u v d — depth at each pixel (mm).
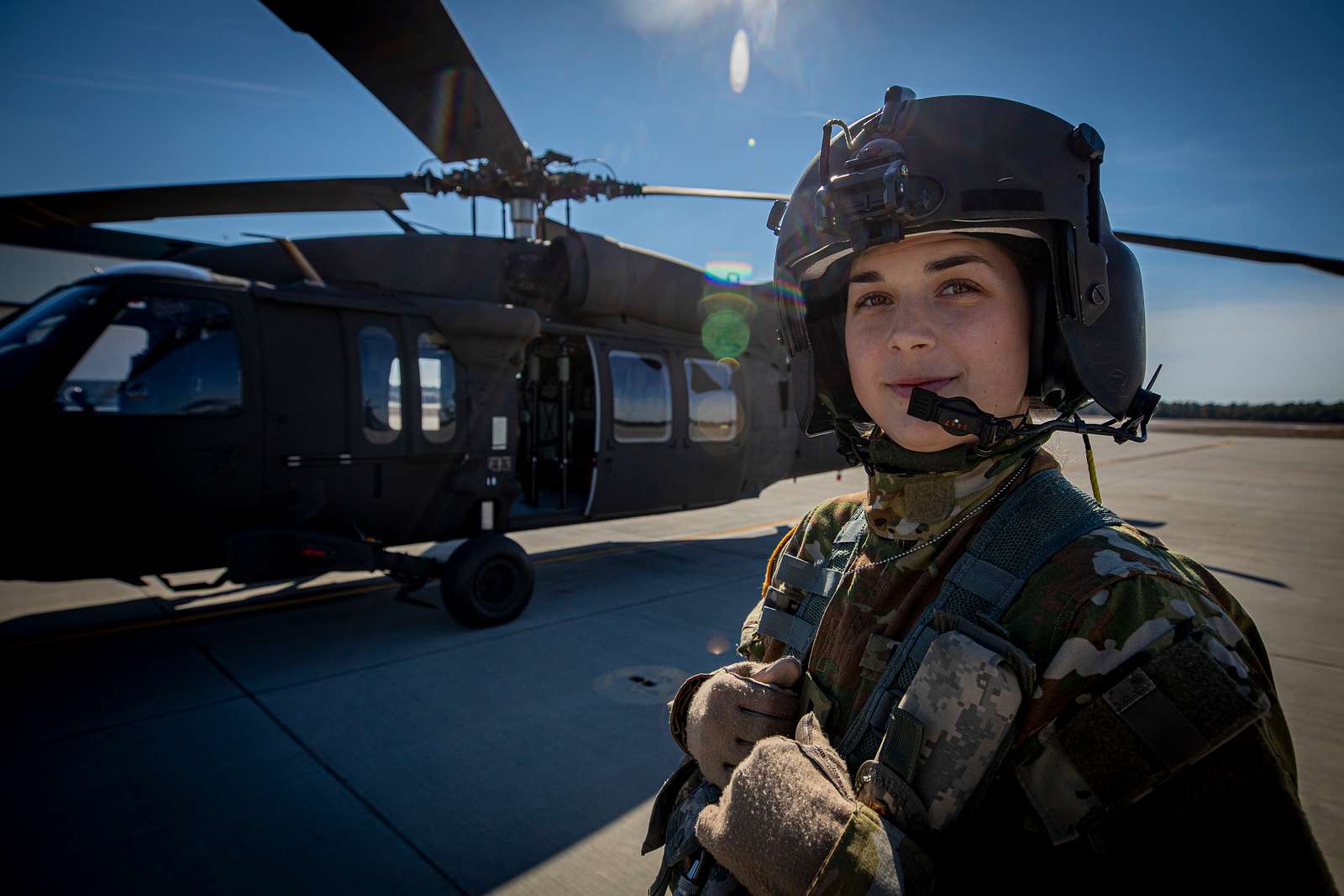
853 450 1019
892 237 747
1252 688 548
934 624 708
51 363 3916
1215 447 28797
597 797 2945
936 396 750
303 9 3578
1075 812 576
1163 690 557
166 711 3717
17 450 3828
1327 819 2840
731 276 7422
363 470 4910
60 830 2686
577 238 6312
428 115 4887
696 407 7113
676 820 942
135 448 4094
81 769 3121
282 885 2396
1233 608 720
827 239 861
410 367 5121
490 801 2904
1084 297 762
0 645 4734
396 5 3562
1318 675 4340
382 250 5883
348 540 4637
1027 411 838
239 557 4215
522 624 5270
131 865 2488
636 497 6707
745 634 1102
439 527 5398
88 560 4109
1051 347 823
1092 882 572
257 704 3812
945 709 629
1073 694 598
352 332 4914
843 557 954
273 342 4586
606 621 5375
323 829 2707
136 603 5770
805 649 918
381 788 2998
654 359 6848
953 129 759
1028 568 687
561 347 6527
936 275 773
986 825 643
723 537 9234
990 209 718
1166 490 14023
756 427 7855
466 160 5594
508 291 6086
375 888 2391
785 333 1071
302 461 4629
